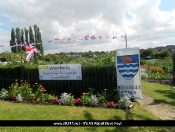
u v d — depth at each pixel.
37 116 5.68
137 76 7.23
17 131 4.57
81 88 8.30
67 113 5.94
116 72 7.60
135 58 7.21
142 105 7.70
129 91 7.38
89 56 10.49
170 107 7.39
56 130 4.65
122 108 6.45
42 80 9.15
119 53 7.49
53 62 9.88
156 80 17.50
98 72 8.04
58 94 8.68
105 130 4.64
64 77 8.61
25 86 8.62
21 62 10.13
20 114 5.86
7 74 10.05
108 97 7.38
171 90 11.53
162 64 25.98
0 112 6.06
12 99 8.07
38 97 7.82
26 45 10.92
